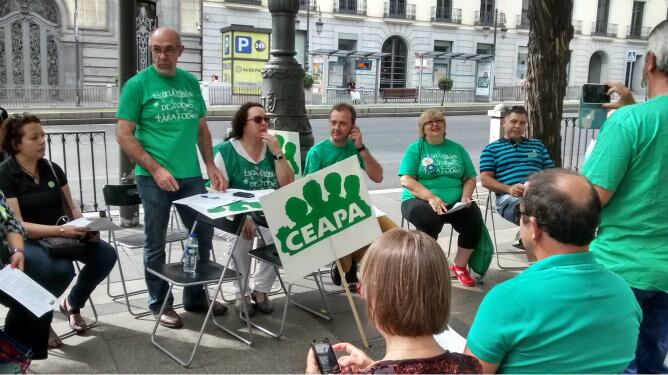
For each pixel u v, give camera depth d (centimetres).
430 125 507
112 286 479
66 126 1825
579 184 189
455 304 454
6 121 361
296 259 357
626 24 4353
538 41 589
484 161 548
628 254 259
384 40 3734
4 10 2633
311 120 2138
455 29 3922
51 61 2755
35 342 322
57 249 345
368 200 377
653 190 251
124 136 375
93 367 340
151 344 372
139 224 660
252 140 438
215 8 3166
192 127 400
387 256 173
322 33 3553
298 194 356
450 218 496
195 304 421
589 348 183
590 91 427
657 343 276
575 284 184
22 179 365
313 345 209
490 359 188
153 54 385
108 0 2805
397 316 169
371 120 2238
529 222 197
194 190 405
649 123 247
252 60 2481
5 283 290
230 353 364
